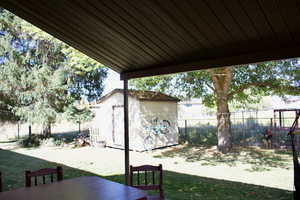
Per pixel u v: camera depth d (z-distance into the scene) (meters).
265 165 6.94
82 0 2.96
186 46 3.68
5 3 3.26
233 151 9.30
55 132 16.20
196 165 7.13
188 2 2.72
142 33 3.52
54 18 3.42
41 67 11.52
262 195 4.41
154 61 4.37
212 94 9.77
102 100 11.23
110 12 3.13
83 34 3.75
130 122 9.84
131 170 2.98
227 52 3.68
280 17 2.75
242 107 11.46
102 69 13.48
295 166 4.03
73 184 2.54
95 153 9.41
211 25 3.09
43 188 2.41
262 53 3.43
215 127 12.78
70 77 11.89
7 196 2.18
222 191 4.67
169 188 4.89
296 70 8.13
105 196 2.16
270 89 9.05
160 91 10.20
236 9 2.73
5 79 11.02
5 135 14.51
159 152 9.36
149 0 2.79
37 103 11.20
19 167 6.98
